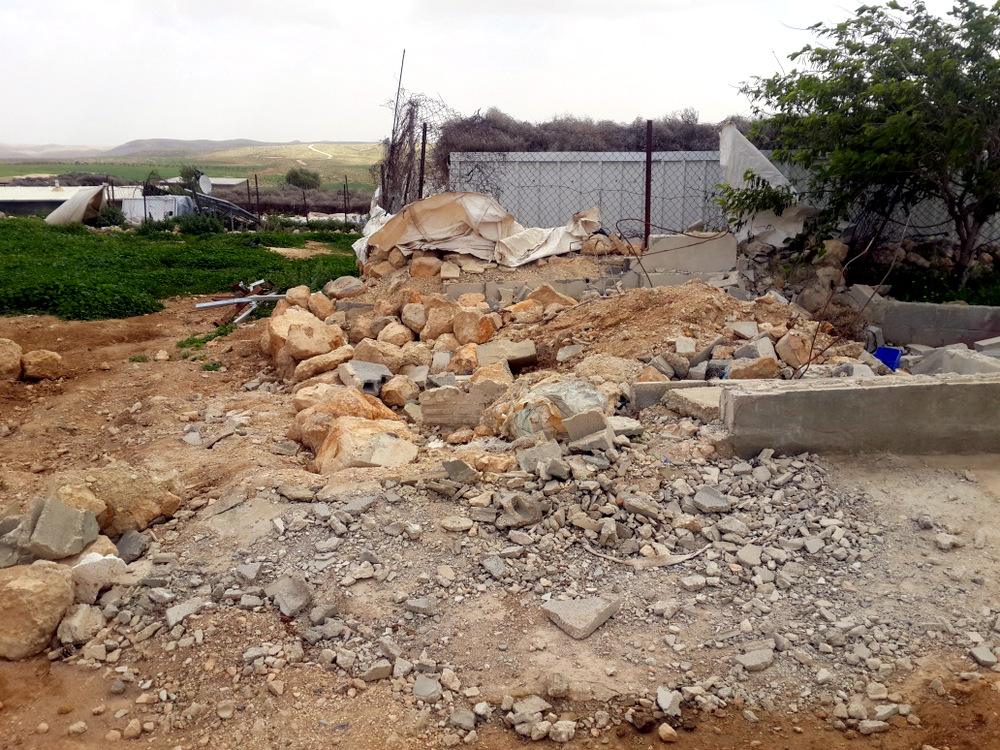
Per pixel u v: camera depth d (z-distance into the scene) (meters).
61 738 3.40
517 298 10.74
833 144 10.77
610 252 11.62
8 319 11.13
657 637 3.93
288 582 4.31
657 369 7.38
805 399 5.24
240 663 3.83
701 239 11.31
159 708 3.58
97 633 4.11
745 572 4.36
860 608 4.07
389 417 7.02
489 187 15.59
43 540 4.38
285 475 5.52
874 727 3.35
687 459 5.34
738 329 8.51
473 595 4.25
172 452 6.44
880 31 10.77
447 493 5.07
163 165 151.50
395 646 3.88
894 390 5.23
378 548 4.61
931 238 12.11
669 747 3.29
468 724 3.43
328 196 50.34
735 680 3.65
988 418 5.27
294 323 9.22
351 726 3.44
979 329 10.13
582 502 4.90
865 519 4.72
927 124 10.01
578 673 3.68
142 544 4.79
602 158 15.48
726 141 11.70
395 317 10.31
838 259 11.18
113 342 10.80
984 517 4.63
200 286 14.83
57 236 20.77
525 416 5.91
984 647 3.72
